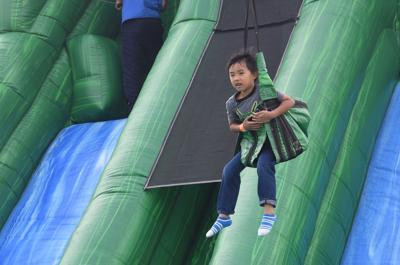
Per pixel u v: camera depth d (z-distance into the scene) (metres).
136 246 14.66
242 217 13.80
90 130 20.38
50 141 20.56
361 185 16.27
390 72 18.17
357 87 16.59
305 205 14.09
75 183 18.59
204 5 18.91
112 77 21.09
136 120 16.64
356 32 16.70
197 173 15.38
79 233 14.83
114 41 22.25
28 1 21.44
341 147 15.93
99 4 22.38
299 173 14.32
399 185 16.14
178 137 16.16
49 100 20.75
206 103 16.66
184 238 15.64
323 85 15.61
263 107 10.51
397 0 18.86
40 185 19.23
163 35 22.41
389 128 17.50
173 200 15.64
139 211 15.04
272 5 18.28
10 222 18.64
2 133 19.78
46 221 17.98
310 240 14.27
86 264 14.21
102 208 15.09
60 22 21.56
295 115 10.66
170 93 17.00
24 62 20.67
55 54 21.42
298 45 16.56
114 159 16.06
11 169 19.36
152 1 20.75
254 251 13.30
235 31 18.19
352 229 15.62
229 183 10.91
